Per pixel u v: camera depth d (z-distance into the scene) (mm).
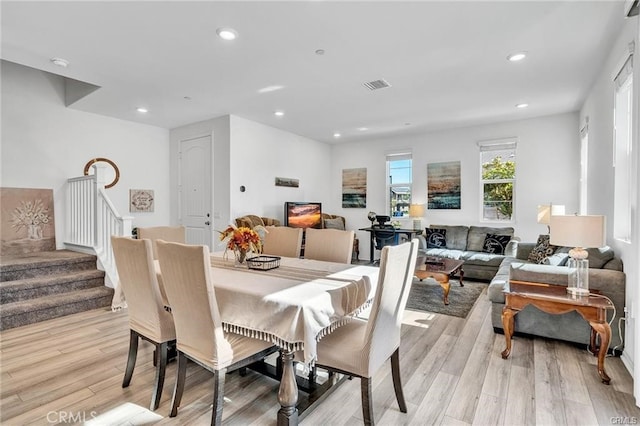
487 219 6000
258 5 2330
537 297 2508
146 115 5164
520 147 5625
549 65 3363
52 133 4680
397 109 4895
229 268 2426
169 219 6023
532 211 5559
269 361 2619
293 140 6539
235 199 5199
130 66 3348
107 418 1869
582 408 1971
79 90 4453
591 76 3645
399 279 1771
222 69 3428
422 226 6578
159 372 1958
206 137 5445
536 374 2361
